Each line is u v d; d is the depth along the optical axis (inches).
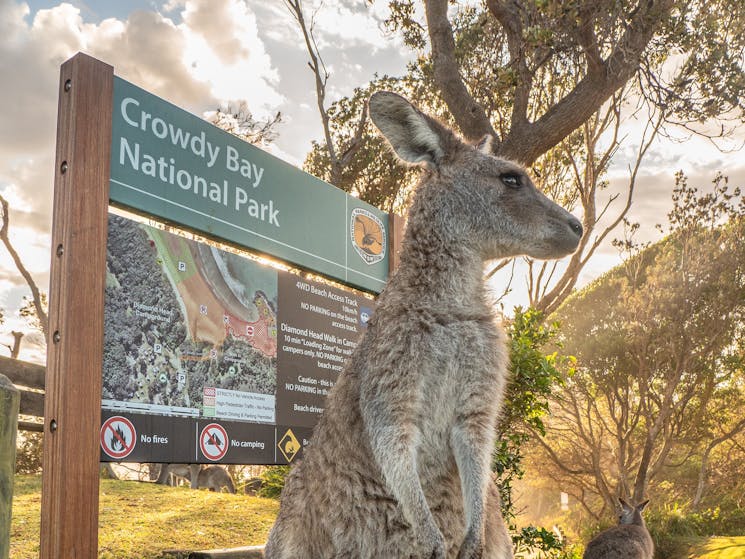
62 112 141.5
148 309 156.3
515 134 411.5
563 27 378.6
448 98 448.1
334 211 221.0
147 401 153.3
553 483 1035.3
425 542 124.2
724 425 1015.6
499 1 426.0
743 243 866.1
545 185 630.5
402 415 127.9
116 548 203.3
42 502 129.1
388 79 624.4
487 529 140.7
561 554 382.9
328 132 536.1
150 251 158.4
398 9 535.2
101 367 136.7
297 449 197.0
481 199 149.9
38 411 203.3
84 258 136.7
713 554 609.9
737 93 443.5
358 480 133.9
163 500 301.7
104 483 346.3
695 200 871.1
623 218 645.9
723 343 879.7
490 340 136.6
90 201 139.3
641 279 961.5
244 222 184.9
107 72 145.6
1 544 91.5
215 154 177.0
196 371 167.3
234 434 176.4
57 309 134.0
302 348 205.0
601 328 927.0
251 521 266.7
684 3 440.8
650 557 400.2
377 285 240.1
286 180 201.0
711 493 1060.5
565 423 957.2
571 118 402.9
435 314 136.5
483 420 133.4
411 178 625.9
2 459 92.3
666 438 906.7
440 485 136.6
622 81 399.5
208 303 173.0
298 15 529.7
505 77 394.0
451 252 145.6
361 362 137.0
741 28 464.1
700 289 864.9
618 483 971.3
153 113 160.6
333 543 135.3
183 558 199.8
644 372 890.7
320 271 212.5
